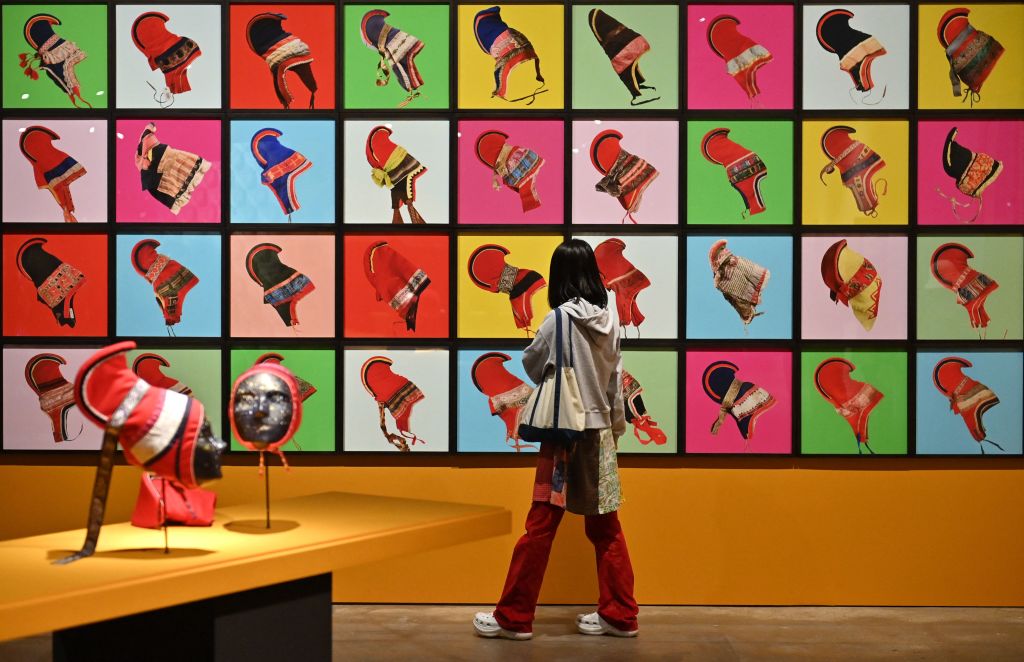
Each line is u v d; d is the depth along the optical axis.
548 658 3.01
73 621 1.40
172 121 3.61
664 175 3.60
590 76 3.60
